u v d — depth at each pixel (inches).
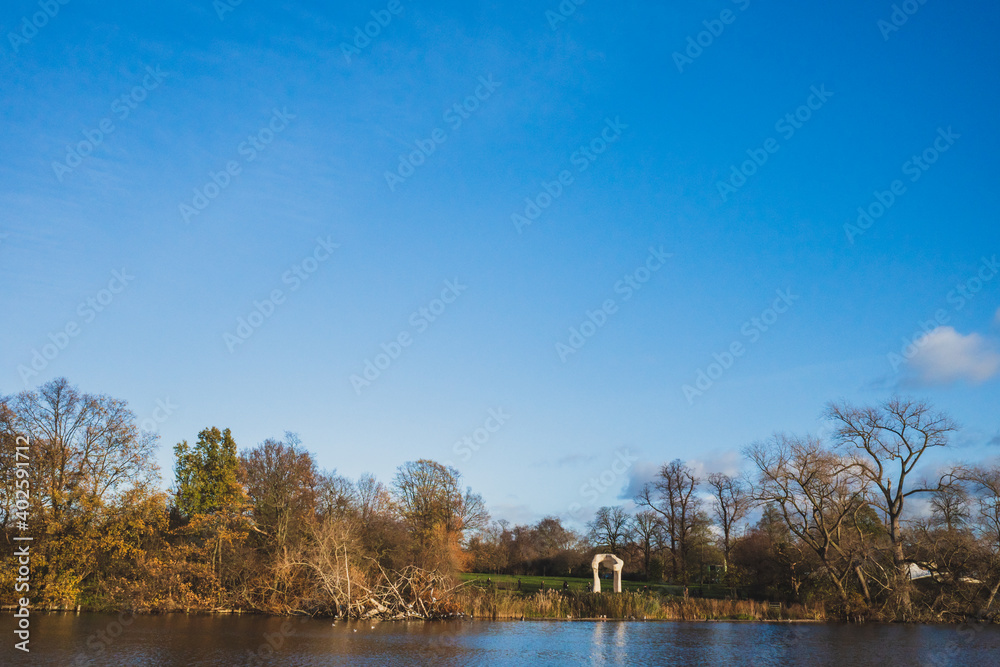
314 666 1163.9
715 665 1304.1
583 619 2146.9
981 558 2174.0
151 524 2014.0
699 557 3459.6
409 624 1823.3
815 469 2306.8
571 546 4458.7
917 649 1552.7
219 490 2255.2
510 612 2118.6
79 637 1413.6
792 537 2748.5
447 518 2871.6
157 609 1921.8
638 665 1283.2
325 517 2138.3
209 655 1235.9
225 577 2038.6
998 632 1910.7
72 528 1870.1
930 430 2316.7
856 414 2400.3
